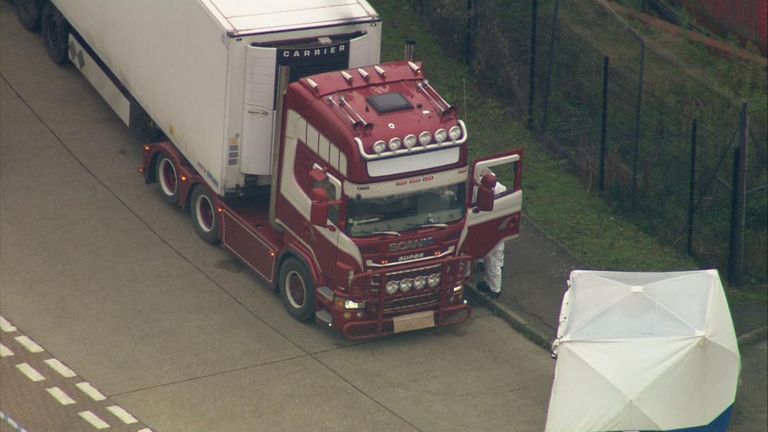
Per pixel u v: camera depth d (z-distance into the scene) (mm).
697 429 81688
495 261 98375
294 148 92688
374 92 91875
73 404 86188
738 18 125500
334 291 92188
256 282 99688
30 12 122000
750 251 106688
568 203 110938
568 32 117562
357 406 88062
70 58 115625
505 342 96062
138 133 109438
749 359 97000
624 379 80312
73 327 93312
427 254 92375
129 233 103250
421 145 89688
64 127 113625
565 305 87500
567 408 80938
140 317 94938
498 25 121000
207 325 94750
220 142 95312
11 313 94000
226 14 93938
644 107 113500
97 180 108375
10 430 83188
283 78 92312
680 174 109688
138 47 103188
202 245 102938
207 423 85312
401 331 93688
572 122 116188
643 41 109812
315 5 96500
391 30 126500
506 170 113688
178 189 103688
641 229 109250
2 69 118875
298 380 90062
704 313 83500
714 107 113438
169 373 89750
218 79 94062
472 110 119438
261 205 100625
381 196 89688
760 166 110250
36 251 100312
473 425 87250
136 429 84312
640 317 83312
